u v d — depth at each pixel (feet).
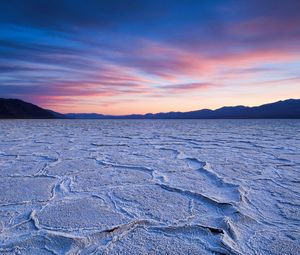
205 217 6.21
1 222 5.88
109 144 21.42
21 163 12.76
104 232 5.35
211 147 19.53
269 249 4.73
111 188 8.54
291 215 6.27
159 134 34.19
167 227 5.56
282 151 17.26
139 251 4.70
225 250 4.69
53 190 8.29
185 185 8.95
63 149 18.16
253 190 8.29
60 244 4.93
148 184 9.03
